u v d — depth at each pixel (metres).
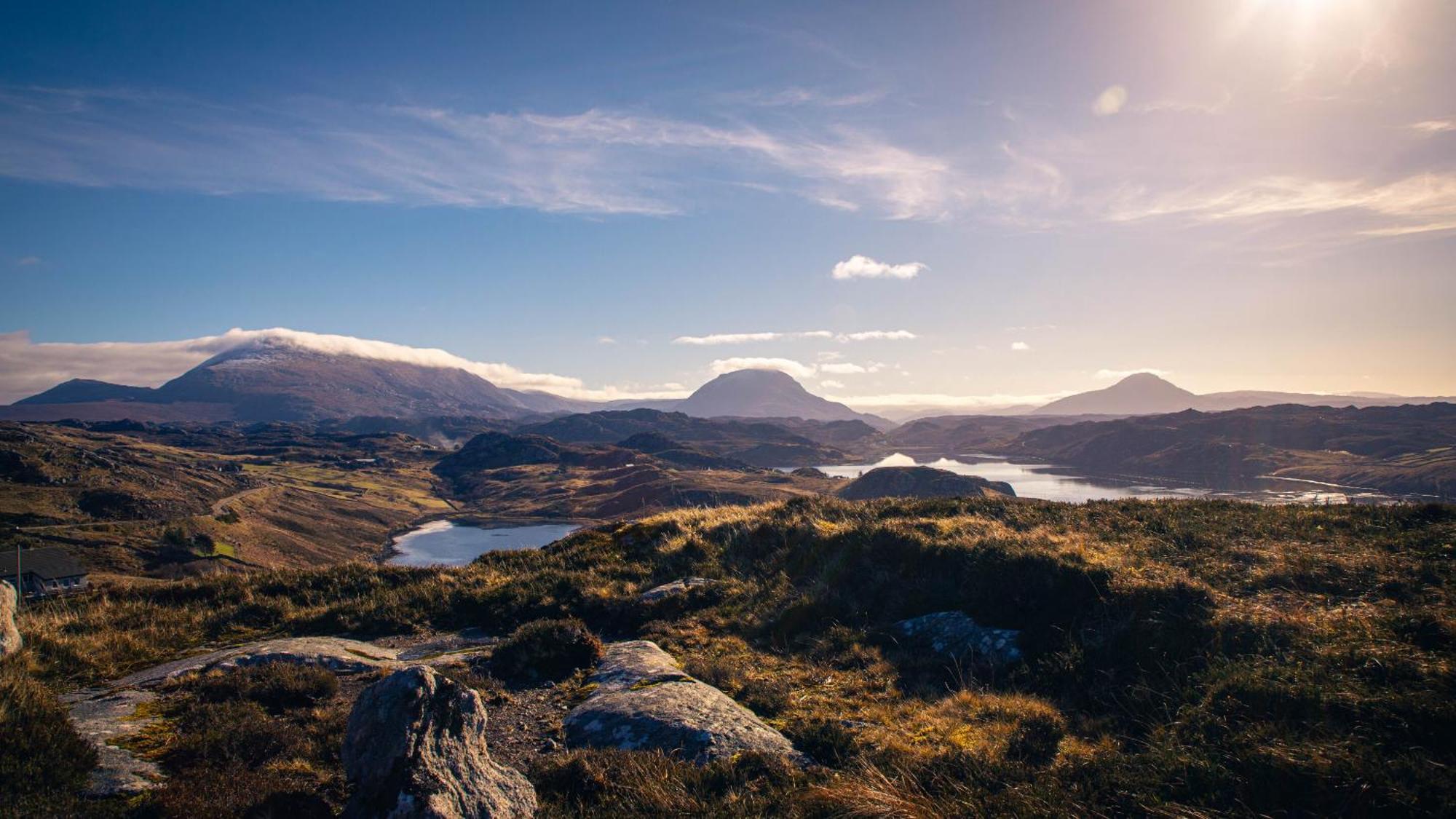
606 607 16.17
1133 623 11.38
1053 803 6.97
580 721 9.96
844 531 18.02
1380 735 7.37
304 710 9.78
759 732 9.31
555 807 7.34
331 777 7.79
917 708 10.25
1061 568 13.26
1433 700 7.64
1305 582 11.96
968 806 6.98
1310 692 8.23
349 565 19.86
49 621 14.06
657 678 11.30
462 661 12.82
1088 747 8.65
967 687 10.99
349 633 15.25
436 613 16.44
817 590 15.40
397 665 12.48
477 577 18.84
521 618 16.09
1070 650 11.30
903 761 8.24
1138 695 9.76
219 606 16.70
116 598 16.78
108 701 9.74
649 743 9.04
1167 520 16.62
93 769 7.27
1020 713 9.69
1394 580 11.28
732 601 16.17
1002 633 12.42
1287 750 7.19
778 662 12.72
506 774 7.58
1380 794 6.39
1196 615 11.00
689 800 7.33
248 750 8.14
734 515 22.61
